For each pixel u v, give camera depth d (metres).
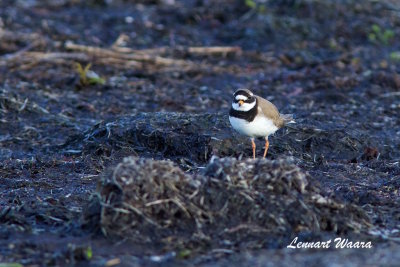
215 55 21.64
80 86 18.52
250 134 12.30
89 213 9.43
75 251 8.60
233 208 9.28
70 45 20.75
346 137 13.98
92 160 12.98
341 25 24.03
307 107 17.31
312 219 9.35
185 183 9.35
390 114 17.00
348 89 18.83
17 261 8.56
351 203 10.13
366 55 21.98
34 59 19.77
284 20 23.91
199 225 9.09
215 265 8.50
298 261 8.66
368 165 13.02
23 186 11.60
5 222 9.70
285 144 13.69
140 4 26.47
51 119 16.03
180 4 26.22
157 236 8.98
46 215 9.85
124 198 9.09
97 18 24.59
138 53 21.06
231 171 9.47
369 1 26.16
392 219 10.13
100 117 16.58
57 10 25.41
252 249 8.95
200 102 17.77
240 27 23.53
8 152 13.89
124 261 8.53
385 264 8.62
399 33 24.12
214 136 13.44
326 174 12.31
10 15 24.06
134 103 17.58
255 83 19.41
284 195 9.44
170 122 13.93
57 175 12.23
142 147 13.49
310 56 21.72
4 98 16.44
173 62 20.61
